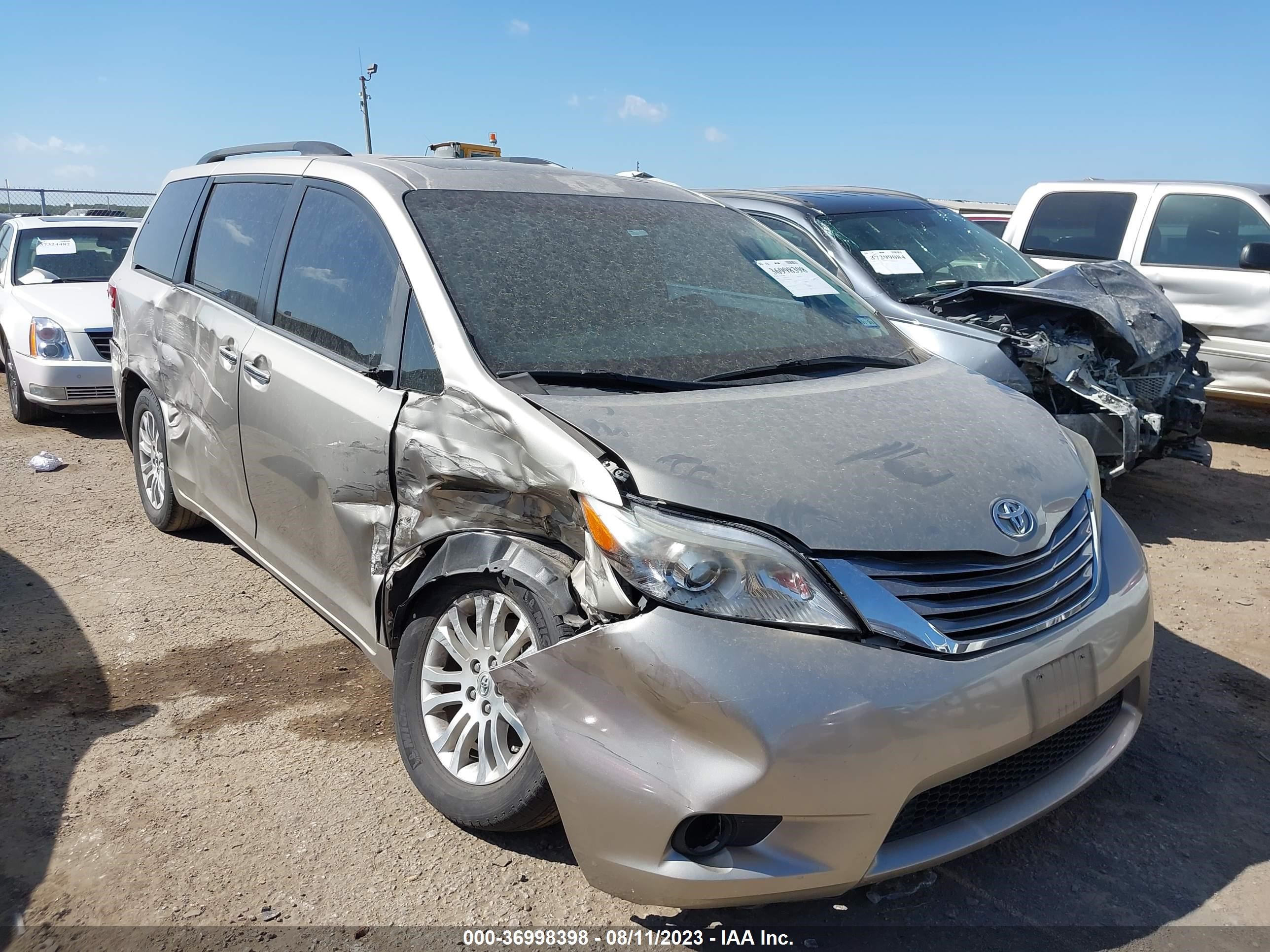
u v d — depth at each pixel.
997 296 5.53
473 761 2.84
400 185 3.40
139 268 5.14
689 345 3.12
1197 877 2.74
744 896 2.19
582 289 3.19
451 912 2.54
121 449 7.45
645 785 2.19
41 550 5.11
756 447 2.55
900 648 2.28
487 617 2.74
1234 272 7.57
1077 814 3.03
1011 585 2.47
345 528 3.16
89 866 2.69
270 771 3.15
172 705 3.56
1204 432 8.55
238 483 3.95
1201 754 3.37
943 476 2.60
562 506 2.47
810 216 6.22
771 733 2.13
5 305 8.21
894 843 2.32
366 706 3.58
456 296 2.97
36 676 3.76
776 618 2.23
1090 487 2.96
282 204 3.93
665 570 2.26
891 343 3.62
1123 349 5.49
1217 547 5.48
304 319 3.54
